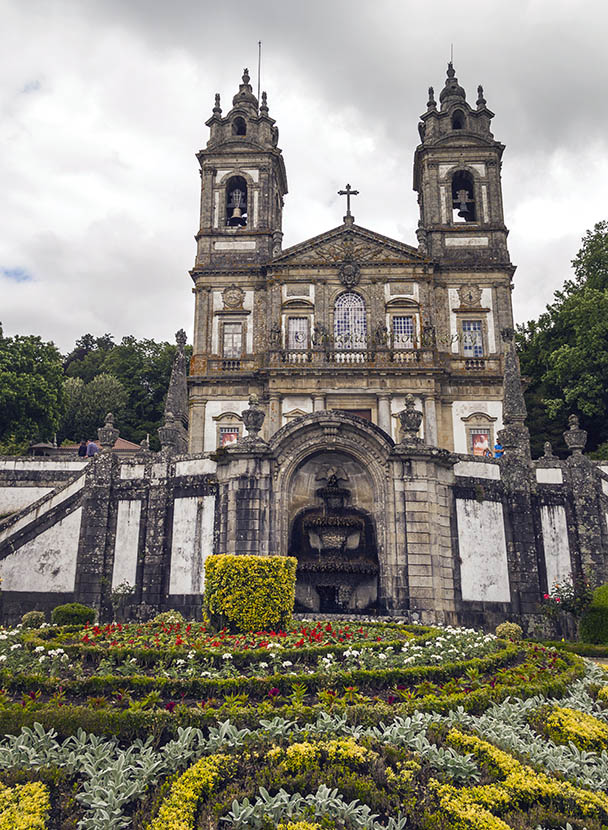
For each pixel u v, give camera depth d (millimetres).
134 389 72500
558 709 10797
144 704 9492
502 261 44969
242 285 45219
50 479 33719
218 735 8758
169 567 22406
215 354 44281
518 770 8492
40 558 23531
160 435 26953
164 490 23219
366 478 21953
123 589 22562
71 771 8078
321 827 7215
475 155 47250
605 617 20203
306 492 22109
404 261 43625
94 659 11977
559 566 22906
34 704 9242
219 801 7664
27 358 46312
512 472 23406
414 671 11500
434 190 46844
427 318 43000
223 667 11430
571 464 23953
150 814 7445
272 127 48781
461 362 43281
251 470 21125
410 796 7891
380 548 20734
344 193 45188
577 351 42281
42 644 12539
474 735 9297
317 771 8133
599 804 7984
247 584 15242
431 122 48125
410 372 40875
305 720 9258
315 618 19031
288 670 11555
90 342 94500
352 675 11000
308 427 21500
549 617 22000
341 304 44000
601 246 46250
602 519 23375
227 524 21172
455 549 21531
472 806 7703
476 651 13609
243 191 48531
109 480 23859
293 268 44188
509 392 25000
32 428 46000
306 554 21516
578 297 43281
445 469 21969
